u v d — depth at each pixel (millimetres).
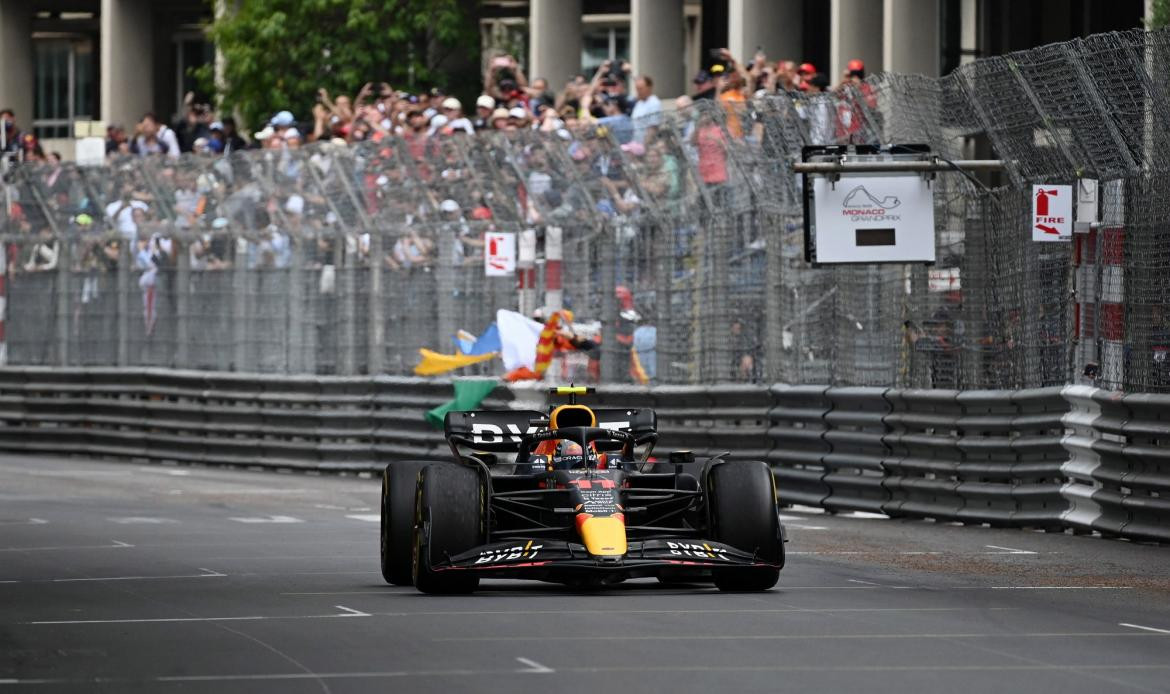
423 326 85562
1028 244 58812
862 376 66500
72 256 101438
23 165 103125
